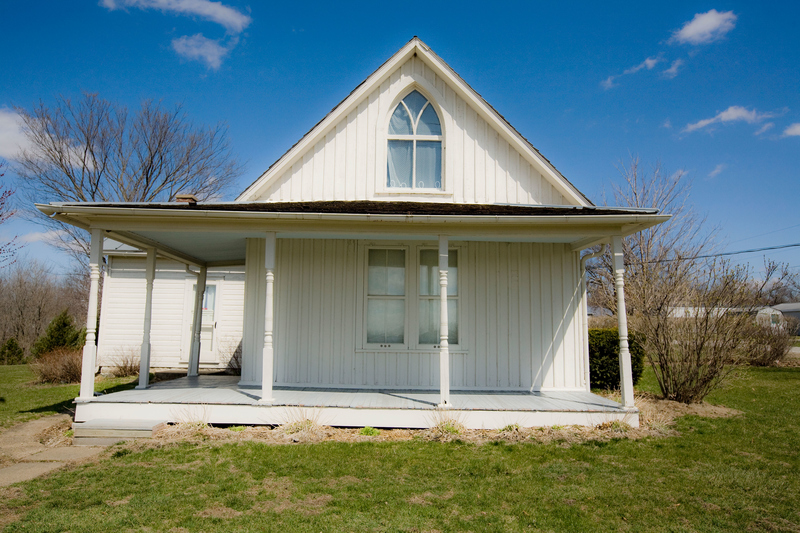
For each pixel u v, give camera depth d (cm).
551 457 680
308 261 1056
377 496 535
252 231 850
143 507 498
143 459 660
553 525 470
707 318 1060
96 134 2778
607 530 461
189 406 823
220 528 452
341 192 1069
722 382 1129
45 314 3875
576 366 1049
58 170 2769
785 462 670
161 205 837
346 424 817
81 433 755
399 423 817
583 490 560
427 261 1062
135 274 1599
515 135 1070
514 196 1074
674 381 1090
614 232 855
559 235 862
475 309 1051
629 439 770
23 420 900
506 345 1045
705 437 789
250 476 595
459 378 1034
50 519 466
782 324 1970
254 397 889
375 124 1088
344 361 1035
